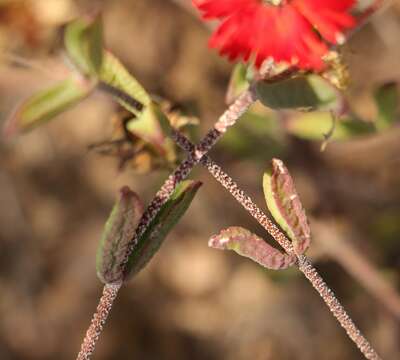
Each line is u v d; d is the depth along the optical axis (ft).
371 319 1.23
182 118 0.86
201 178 1.29
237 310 1.29
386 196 1.19
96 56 0.71
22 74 0.85
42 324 1.35
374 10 0.76
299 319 1.25
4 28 0.84
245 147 1.04
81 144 1.34
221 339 1.29
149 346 1.33
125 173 1.31
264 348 1.26
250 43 0.69
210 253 1.31
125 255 0.72
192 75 1.31
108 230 0.70
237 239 0.71
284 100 0.72
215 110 1.28
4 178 1.35
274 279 1.11
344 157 1.23
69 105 0.71
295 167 1.10
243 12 0.69
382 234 1.14
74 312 1.35
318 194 1.13
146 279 1.34
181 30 1.33
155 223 0.73
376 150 1.23
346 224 1.13
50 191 1.36
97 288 1.36
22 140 1.34
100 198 1.35
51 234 1.37
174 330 1.32
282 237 0.72
